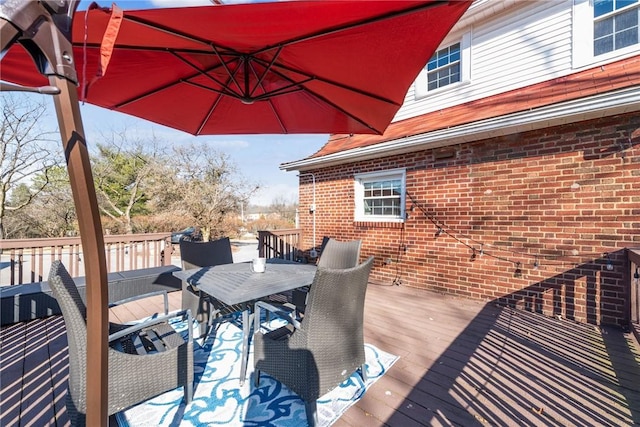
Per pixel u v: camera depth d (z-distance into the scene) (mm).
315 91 2754
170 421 1937
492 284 4254
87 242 918
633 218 3252
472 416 1971
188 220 12391
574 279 3623
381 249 5543
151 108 2924
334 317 1941
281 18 1658
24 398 2137
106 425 990
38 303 3527
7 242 3982
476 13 5094
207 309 3143
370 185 5855
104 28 1600
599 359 2674
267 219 16234
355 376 2426
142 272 4363
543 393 2203
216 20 1667
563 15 4445
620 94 2938
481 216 4336
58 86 861
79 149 887
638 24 3906
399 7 1573
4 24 752
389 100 2688
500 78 5035
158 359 1895
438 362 2635
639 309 3037
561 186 3691
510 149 4066
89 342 947
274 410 2041
